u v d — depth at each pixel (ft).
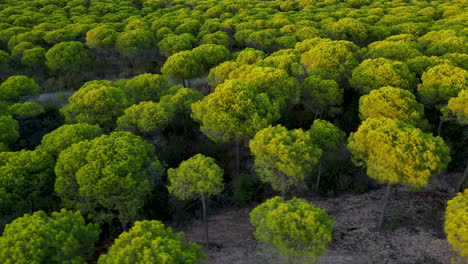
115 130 97.60
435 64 104.32
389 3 253.85
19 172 69.00
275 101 92.58
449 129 104.53
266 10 241.35
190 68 127.65
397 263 64.13
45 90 153.69
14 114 110.11
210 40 164.35
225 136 84.89
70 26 187.52
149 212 85.15
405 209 79.82
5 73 155.63
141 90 113.80
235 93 86.33
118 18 219.82
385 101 78.74
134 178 67.67
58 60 144.77
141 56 178.19
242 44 184.44
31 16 208.23
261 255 69.26
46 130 119.34
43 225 48.62
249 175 96.99
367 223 76.48
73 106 98.89
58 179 66.33
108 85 111.86
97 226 55.36
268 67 103.14
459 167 93.04
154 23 197.26
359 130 66.33
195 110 91.61
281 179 71.46
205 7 256.11
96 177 63.36
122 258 42.78
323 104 100.17
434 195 84.02
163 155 102.27
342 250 68.49
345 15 209.46
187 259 43.75
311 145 70.18
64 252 46.88
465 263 60.39
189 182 65.41
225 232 80.28
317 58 111.45
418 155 58.54
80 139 79.15
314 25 184.65
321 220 50.55
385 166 60.29
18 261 43.93
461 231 47.73
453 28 150.30
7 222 66.90
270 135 69.62
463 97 77.87
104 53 175.42
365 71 99.19
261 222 52.44
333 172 93.76
